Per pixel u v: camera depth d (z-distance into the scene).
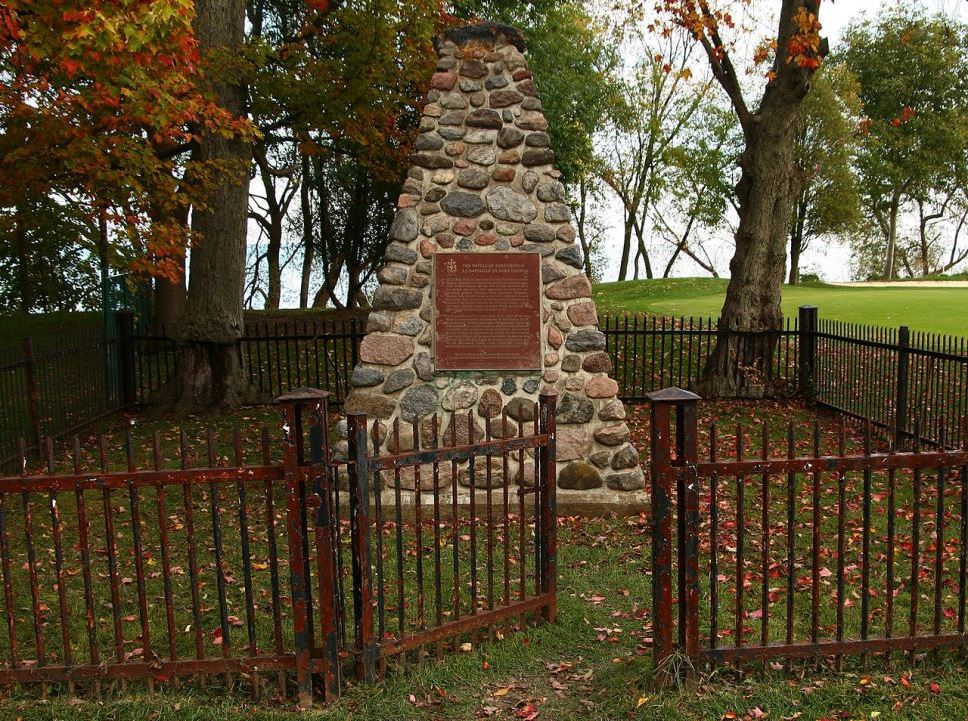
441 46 7.22
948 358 8.38
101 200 10.02
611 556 5.84
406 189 7.12
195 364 12.07
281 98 13.36
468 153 7.14
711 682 3.77
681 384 12.89
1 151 9.66
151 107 8.72
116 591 3.59
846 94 33.19
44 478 3.46
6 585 3.56
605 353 7.19
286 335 12.14
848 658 3.96
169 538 6.33
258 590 5.22
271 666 3.68
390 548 6.02
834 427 10.38
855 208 35.94
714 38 12.87
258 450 9.48
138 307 15.66
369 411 7.05
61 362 10.14
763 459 3.67
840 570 3.77
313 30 13.60
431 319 7.10
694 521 3.64
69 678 3.61
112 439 10.20
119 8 7.47
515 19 16.62
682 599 3.71
